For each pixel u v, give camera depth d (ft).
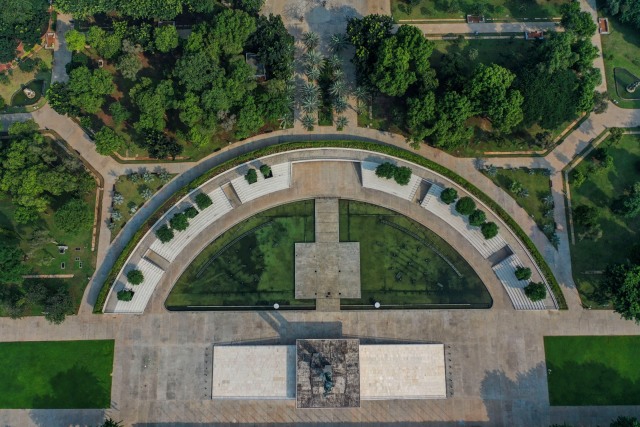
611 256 348.59
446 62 356.79
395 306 346.95
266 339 342.23
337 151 362.74
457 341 339.36
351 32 355.77
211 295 350.43
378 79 349.20
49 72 383.65
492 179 361.10
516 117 341.62
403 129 368.68
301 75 378.12
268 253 355.97
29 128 354.33
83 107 360.69
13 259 332.39
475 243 352.49
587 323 339.57
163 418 333.01
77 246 356.79
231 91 344.28
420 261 353.31
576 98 350.43
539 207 356.79
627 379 331.16
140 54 381.40
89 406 335.06
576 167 362.12
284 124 362.12
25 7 364.79
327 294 348.59
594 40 385.70
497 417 329.11
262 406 333.62
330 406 319.27
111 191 364.17
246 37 354.74
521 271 333.42
